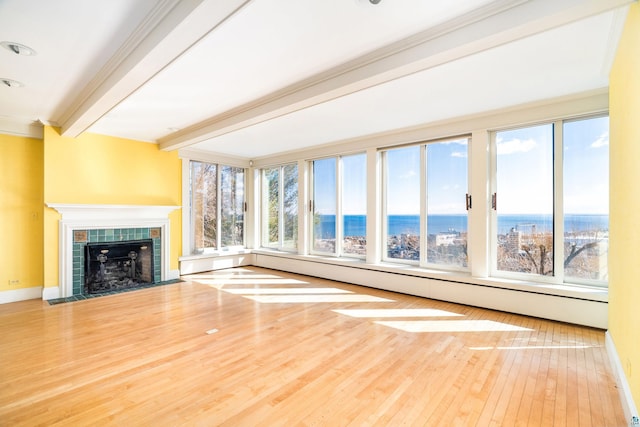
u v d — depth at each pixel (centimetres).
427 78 287
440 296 436
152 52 214
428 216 471
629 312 193
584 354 268
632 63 180
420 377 233
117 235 504
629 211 193
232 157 693
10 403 201
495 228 405
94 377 233
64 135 445
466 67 265
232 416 189
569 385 221
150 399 206
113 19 203
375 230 518
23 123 437
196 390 216
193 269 621
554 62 257
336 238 588
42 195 454
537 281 374
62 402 202
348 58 252
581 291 329
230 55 245
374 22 204
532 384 223
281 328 332
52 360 259
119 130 475
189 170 619
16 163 436
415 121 429
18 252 437
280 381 228
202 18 177
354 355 269
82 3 186
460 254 441
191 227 627
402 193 502
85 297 451
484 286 398
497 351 275
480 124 404
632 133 184
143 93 324
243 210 730
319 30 212
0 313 379
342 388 219
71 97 343
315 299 445
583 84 304
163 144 541
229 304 420
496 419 186
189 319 360
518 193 388
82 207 457
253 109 360
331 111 385
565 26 205
